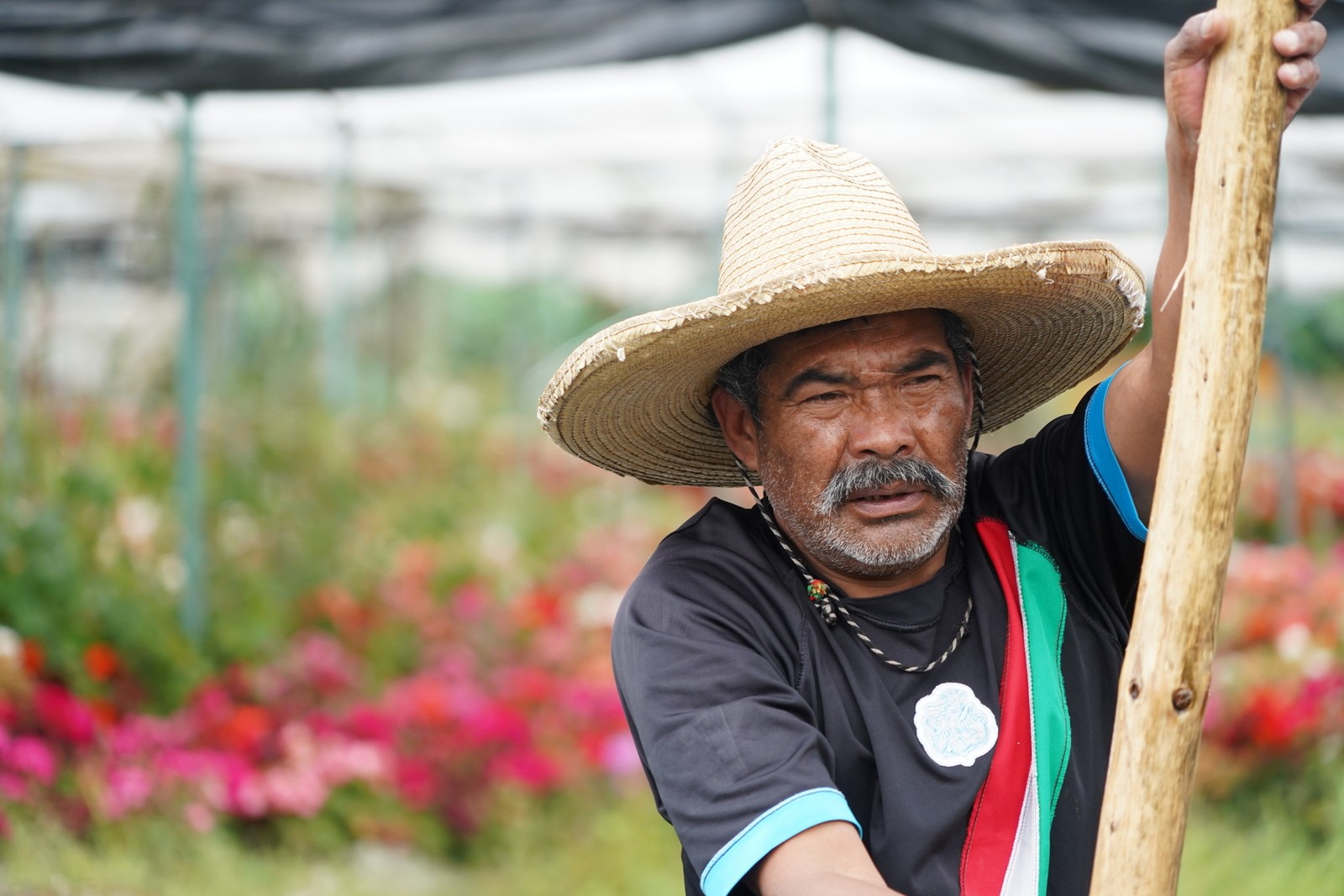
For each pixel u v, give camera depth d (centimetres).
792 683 204
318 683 655
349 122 1080
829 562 207
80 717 561
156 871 511
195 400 692
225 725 589
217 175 1259
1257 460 1396
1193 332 164
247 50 498
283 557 763
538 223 1730
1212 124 166
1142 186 1462
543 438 1380
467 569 857
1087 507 218
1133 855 161
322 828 555
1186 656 161
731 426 229
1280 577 804
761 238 210
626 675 205
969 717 200
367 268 1783
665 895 469
